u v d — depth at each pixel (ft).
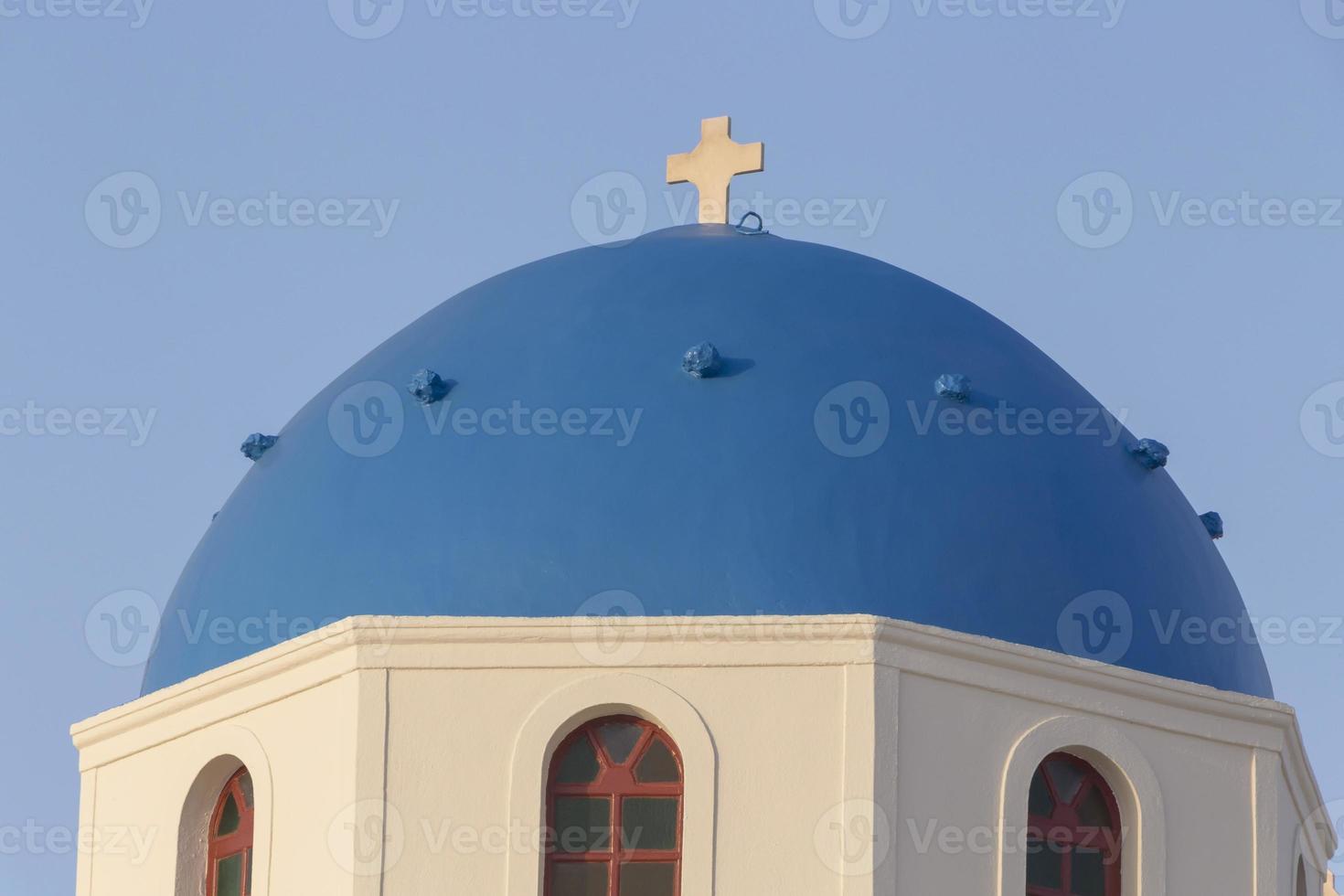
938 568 103.86
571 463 104.94
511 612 102.32
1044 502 107.04
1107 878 103.86
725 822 99.30
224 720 105.50
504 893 99.25
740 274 111.24
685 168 120.67
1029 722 102.47
